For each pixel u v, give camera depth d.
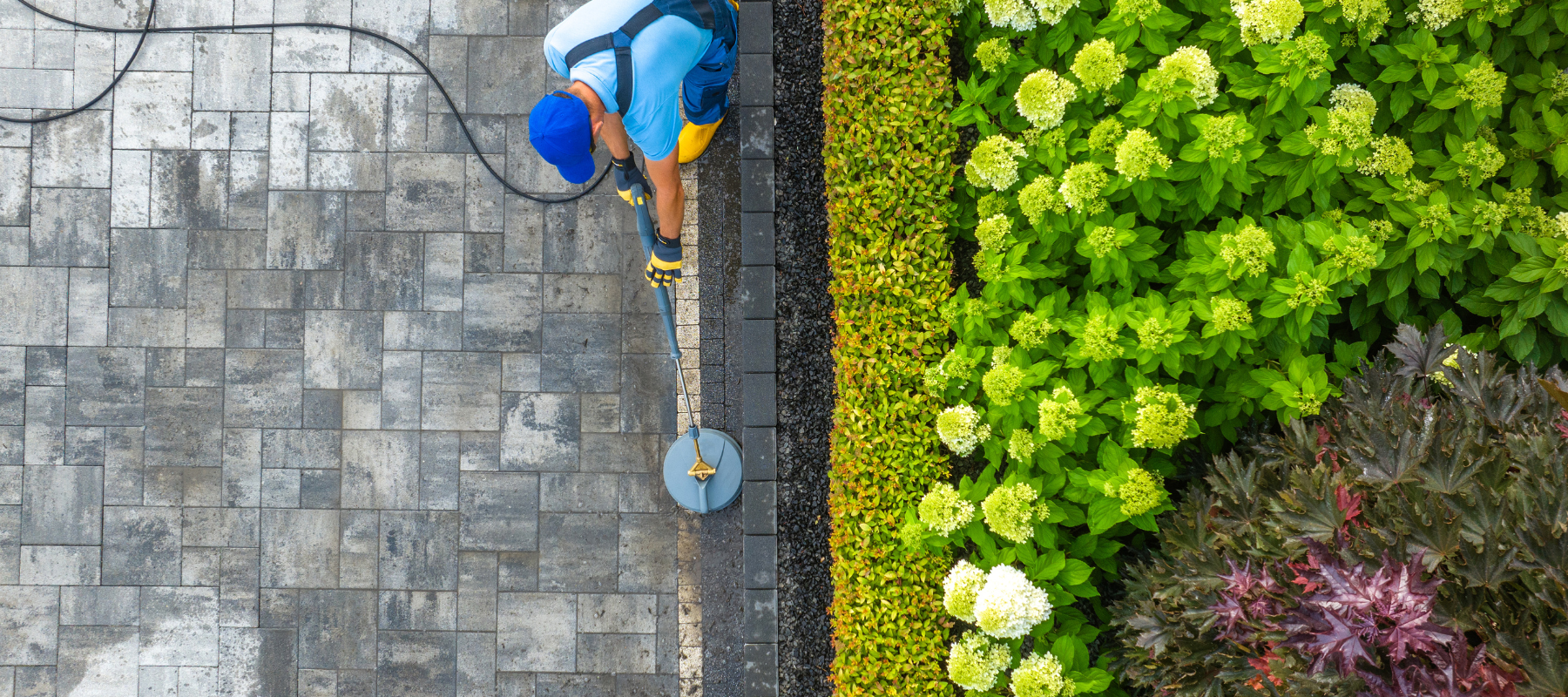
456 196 4.29
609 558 4.24
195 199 4.29
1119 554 3.09
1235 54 2.71
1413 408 2.38
